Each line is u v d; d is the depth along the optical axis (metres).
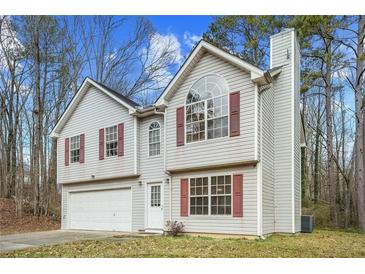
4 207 22.08
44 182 24.33
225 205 12.41
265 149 12.61
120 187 16.55
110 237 13.41
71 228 18.73
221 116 12.62
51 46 25.84
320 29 18.33
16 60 24.83
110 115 17.11
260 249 9.52
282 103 14.16
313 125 28.55
